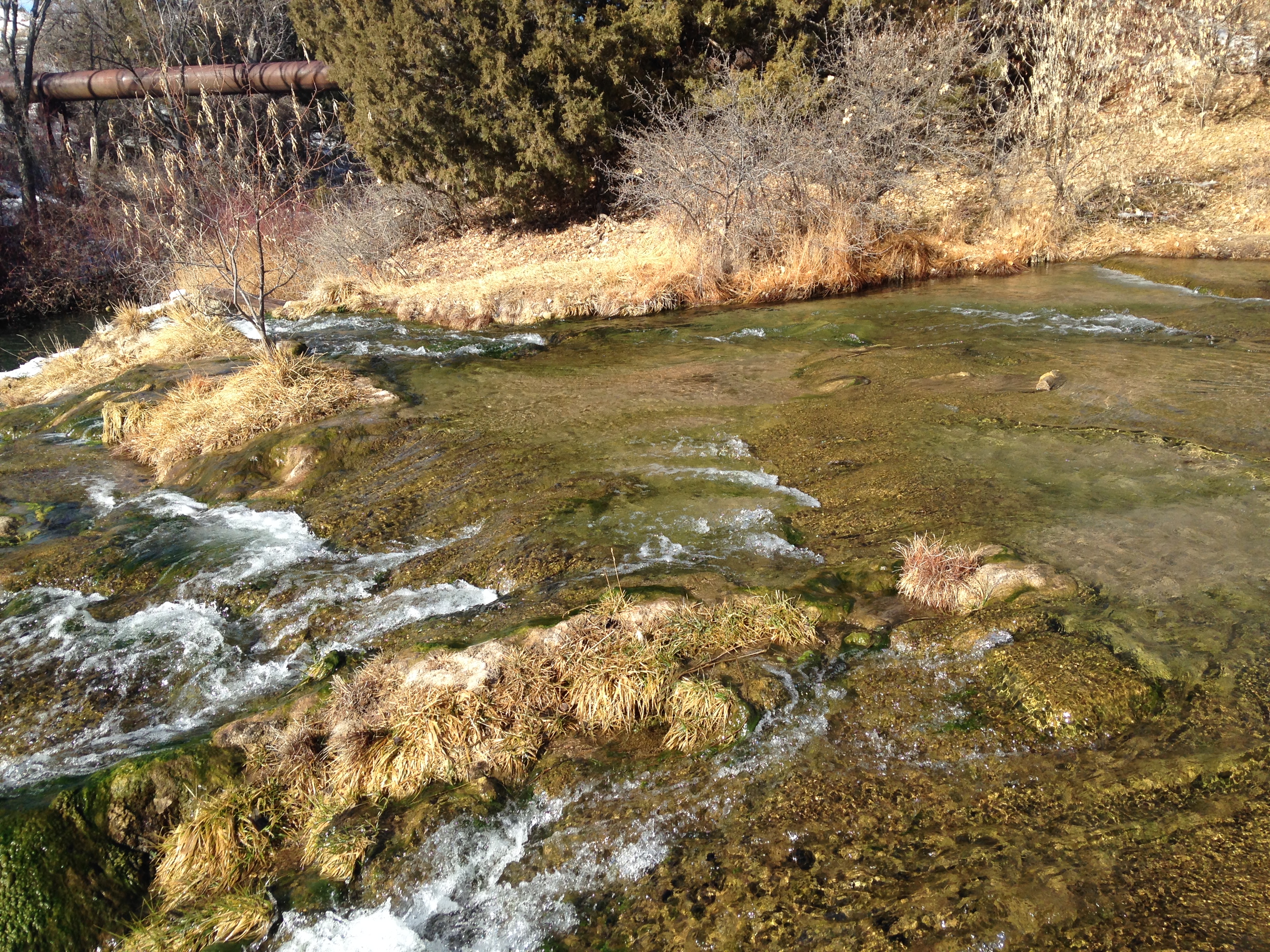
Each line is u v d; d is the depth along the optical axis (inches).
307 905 121.0
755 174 458.6
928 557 171.3
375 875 123.1
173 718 163.6
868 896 109.1
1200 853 108.7
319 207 657.6
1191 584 161.6
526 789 134.9
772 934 106.3
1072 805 118.5
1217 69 555.5
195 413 306.7
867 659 151.2
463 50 572.4
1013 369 299.1
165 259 602.5
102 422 331.9
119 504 260.4
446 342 411.2
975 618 157.6
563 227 613.0
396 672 156.5
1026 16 535.5
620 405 298.7
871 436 249.6
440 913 117.9
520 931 113.6
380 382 336.5
